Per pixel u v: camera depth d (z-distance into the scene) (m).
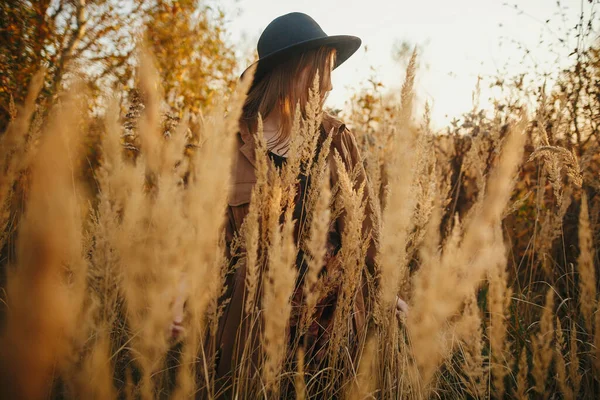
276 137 1.69
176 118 1.15
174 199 0.91
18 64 3.29
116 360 1.12
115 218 0.92
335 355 1.33
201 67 4.99
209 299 1.17
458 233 0.85
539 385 1.27
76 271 0.78
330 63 1.72
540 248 2.16
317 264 1.11
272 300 1.04
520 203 1.64
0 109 2.77
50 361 0.43
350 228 1.27
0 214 1.28
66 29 3.47
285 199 1.29
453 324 1.35
